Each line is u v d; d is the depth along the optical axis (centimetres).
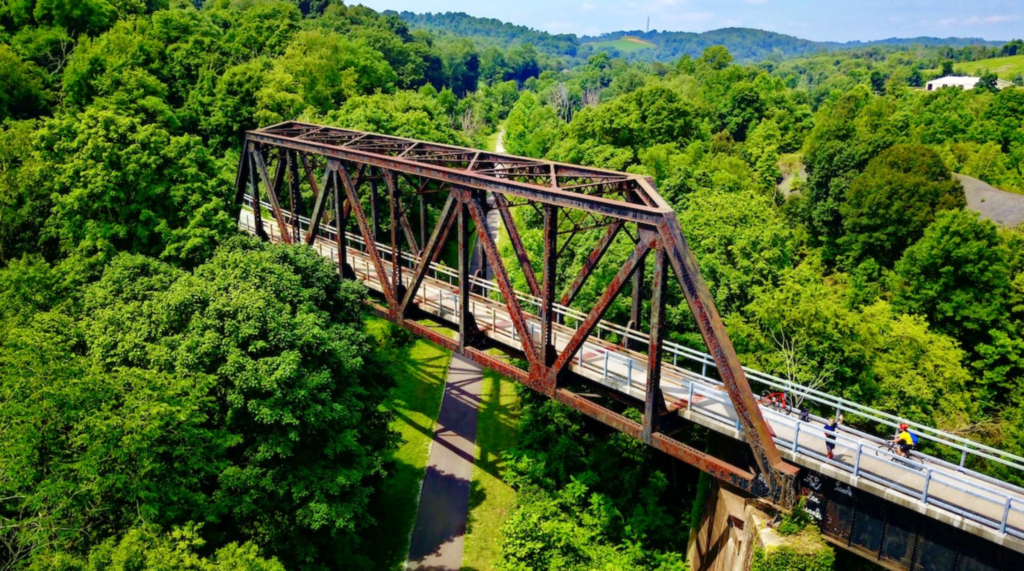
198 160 3384
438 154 2792
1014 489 1778
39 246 3522
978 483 1850
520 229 4966
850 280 5222
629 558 2506
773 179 7206
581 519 2800
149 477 1956
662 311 1830
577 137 6700
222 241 3014
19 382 1861
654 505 2998
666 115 6375
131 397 1909
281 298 2577
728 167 5981
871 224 5309
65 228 3156
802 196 6656
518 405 4003
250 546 1948
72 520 1814
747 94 10094
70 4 6531
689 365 3303
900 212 5169
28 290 2714
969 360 4291
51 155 3288
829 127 7969
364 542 2789
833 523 1967
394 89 9488
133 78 5447
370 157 2638
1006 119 8756
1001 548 1719
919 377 3027
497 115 16138
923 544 1836
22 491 1855
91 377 1902
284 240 3369
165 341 2208
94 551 1712
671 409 2052
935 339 3312
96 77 5597
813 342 2869
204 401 2114
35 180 3516
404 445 3556
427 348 4678
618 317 3412
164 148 3212
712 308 1762
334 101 7400
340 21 14488
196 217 3061
